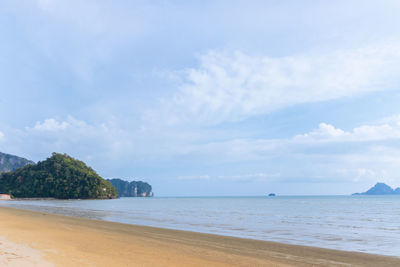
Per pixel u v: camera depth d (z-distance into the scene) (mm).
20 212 35344
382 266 11664
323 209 67188
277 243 17359
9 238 12789
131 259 10172
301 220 36031
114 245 13133
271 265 11102
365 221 35125
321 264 11805
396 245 17594
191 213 49812
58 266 8195
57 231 17094
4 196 180250
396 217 42156
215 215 44438
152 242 15203
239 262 11258
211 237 19000
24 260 8555
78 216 37656
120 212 50719
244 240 18078
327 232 23922
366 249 16188
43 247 11016
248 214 47688
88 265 8648
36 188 198875
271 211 57906
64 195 196500
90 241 13844
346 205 93125
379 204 101375
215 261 11102
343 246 17203
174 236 18688
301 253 14164
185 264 10102
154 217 38844
